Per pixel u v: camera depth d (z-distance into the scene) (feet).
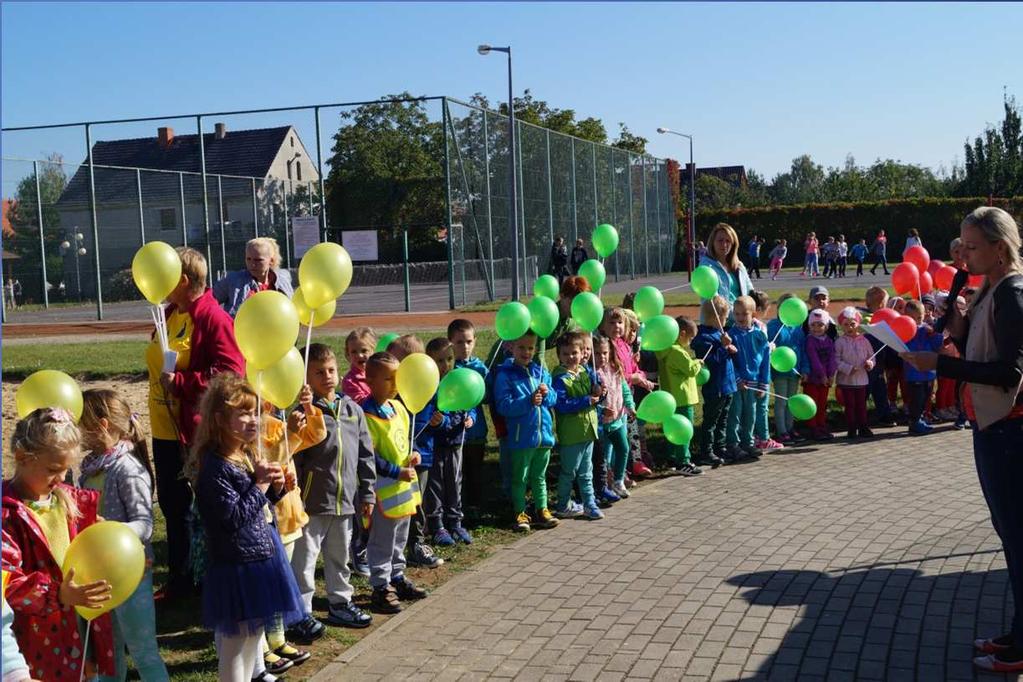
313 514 17.52
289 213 94.12
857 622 17.15
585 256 101.96
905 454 31.73
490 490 27.78
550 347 29.37
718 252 32.30
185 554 19.63
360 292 107.55
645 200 152.35
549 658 16.15
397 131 85.46
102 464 14.70
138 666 14.44
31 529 12.17
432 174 85.56
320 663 16.44
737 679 15.07
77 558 11.10
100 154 99.25
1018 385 14.28
